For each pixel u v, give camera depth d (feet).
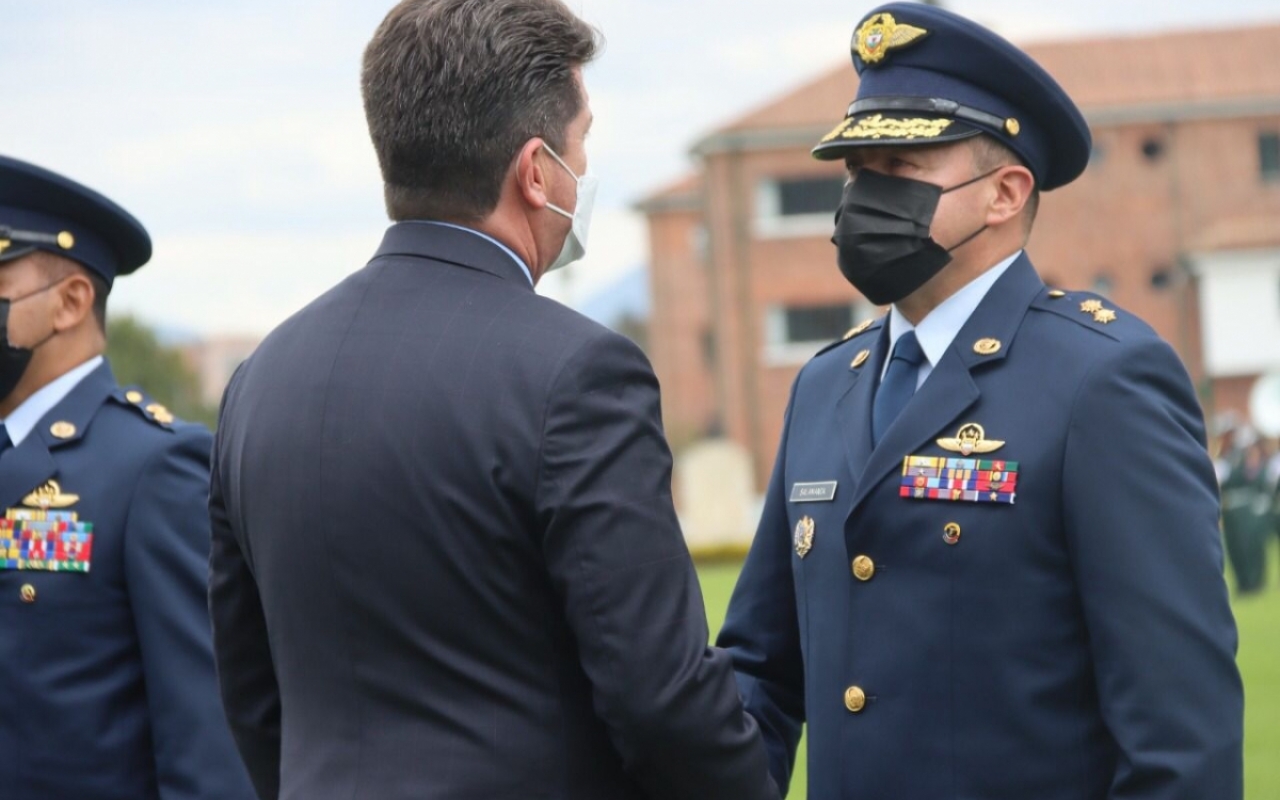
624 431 10.72
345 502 10.79
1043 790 11.80
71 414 16.19
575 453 10.55
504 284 11.24
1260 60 167.32
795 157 161.68
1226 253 162.71
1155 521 11.57
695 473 129.59
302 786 10.92
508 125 11.18
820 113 161.48
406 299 11.21
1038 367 12.25
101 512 15.66
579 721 10.85
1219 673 11.43
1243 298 163.22
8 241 16.08
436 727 10.68
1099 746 11.81
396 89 11.23
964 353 12.54
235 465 11.54
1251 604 69.56
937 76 12.76
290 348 11.48
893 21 12.91
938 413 12.42
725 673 10.90
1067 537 11.84
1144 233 165.48
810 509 13.08
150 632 15.46
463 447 10.63
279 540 11.08
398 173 11.44
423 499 10.64
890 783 12.18
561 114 11.39
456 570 10.61
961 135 12.51
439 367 10.85
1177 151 164.86
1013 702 11.87
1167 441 11.73
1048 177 13.23
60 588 15.53
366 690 10.84
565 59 11.39
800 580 13.14
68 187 16.30
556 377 10.66
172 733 15.26
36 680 15.39
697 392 188.14
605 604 10.43
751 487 138.82
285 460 11.07
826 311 162.30
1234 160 164.55
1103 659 11.56
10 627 15.51
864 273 12.66
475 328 10.94
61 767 15.33
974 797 11.90
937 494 12.20
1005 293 12.71
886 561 12.42
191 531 15.78
